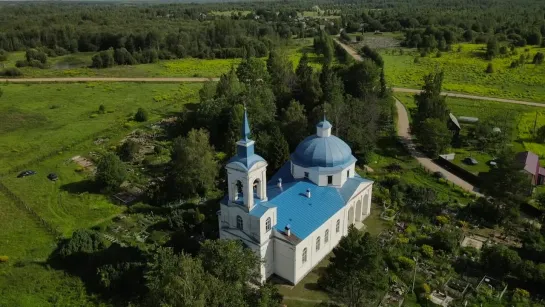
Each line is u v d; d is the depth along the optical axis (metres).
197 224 80.12
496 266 67.06
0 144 127.06
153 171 105.94
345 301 54.94
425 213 83.56
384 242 74.50
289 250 63.81
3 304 63.47
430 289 64.12
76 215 87.44
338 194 74.06
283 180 77.56
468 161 106.56
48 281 68.25
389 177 94.56
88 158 115.56
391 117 124.06
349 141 102.62
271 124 109.50
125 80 199.38
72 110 157.50
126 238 78.62
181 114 148.25
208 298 45.19
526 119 135.25
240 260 52.59
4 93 178.88
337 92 127.69
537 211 82.81
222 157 107.62
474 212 83.50
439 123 109.06
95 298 64.38
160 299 46.47
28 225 84.19
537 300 62.16
